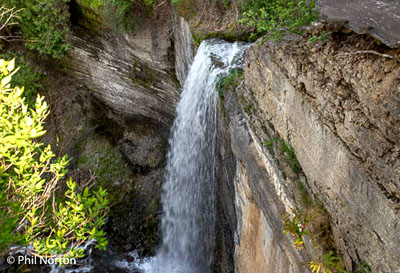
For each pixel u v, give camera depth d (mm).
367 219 3064
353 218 3256
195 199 8797
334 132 3367
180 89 9641
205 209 8375
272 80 4512
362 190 3074
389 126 2779
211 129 6988
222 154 6582
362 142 3027
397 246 2754
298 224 3928
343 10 3568
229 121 5914
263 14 4625
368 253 3115
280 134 4547
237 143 5559
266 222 4953
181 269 9734
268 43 4570
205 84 6977
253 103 5309
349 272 3406
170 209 10188
